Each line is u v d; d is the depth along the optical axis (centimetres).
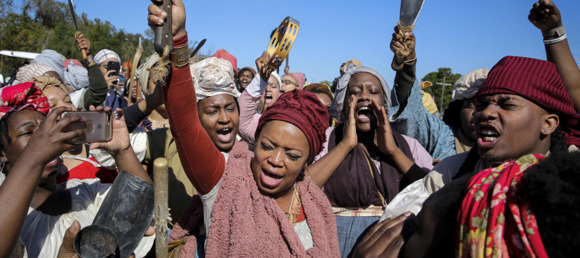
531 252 106
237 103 292
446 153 349
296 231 199
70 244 157
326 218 204
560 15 223
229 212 184
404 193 218
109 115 172
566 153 108
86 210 205
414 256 141
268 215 187
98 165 260
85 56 397
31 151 143
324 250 191
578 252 99
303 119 192
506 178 116
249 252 173
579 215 98
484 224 115
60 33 3572
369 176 278
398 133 311
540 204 105
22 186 139
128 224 172
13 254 159
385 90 312
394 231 156
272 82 537
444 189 142
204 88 265
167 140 266
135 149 256
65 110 152
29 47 3055
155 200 162
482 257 114
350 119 265
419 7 280
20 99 176
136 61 443
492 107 176
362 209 275
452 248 133
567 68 223
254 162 194
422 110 336
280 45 298
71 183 214
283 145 187
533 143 175
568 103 180
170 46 154
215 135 274
